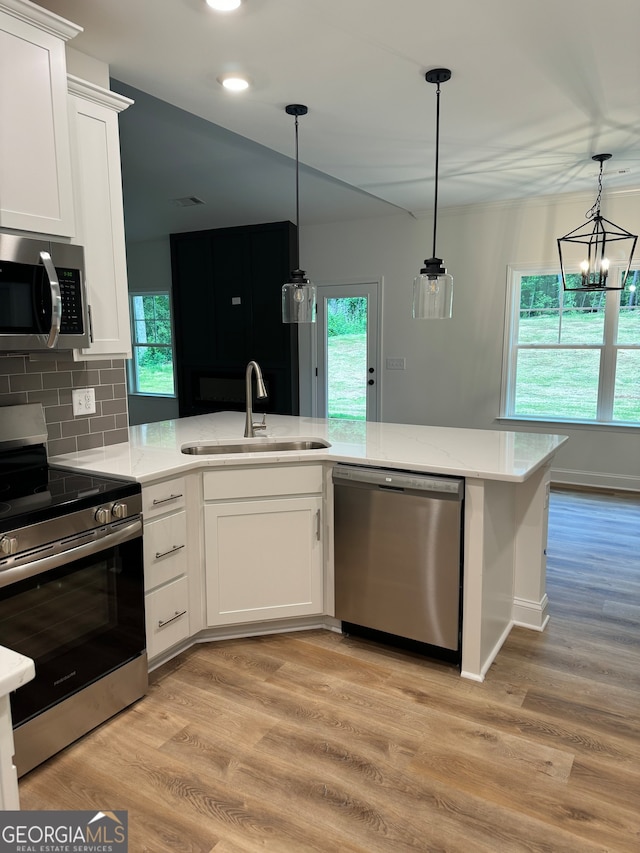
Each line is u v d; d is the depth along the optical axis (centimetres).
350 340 632
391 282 600
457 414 584
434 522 240
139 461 250
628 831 167
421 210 564
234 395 684
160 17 225
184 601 254
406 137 359
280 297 639
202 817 172
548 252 527
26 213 205
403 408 610
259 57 258
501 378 559
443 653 254
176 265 699
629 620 293
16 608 178
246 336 666
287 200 550
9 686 83
